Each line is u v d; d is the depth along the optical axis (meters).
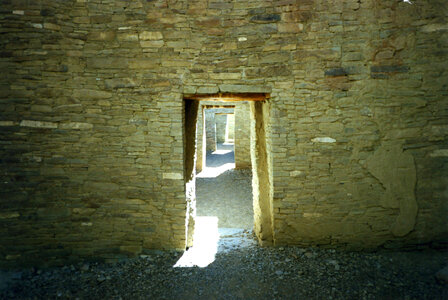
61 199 3.76
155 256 3.86
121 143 3.78
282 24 3.72
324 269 3.46
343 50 3.72
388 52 3.71
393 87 3.75
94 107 3.73
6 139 3.61
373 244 3.89
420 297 2.87
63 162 3.73
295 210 3.91
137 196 3.83
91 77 3.71
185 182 4.00
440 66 3.71
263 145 4.49
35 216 3.72
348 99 3.77
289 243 4.00
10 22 3.56
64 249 3.80
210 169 11.33
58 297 2.95
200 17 3.72
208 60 3.76
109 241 3.85
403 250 3.89
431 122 3.76
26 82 3.61
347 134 3.79
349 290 3.02
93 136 3.75
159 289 3.13
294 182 3.88
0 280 3.34
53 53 3.64
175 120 3.78
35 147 3.67
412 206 3.84
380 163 3.81
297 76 3.76
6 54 3.57
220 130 19.59
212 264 3.70
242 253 4.02
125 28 3.70
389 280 3.19
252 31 3.74
